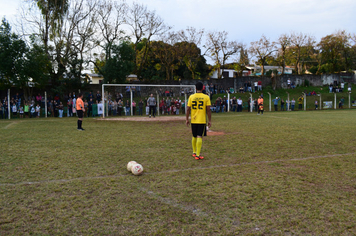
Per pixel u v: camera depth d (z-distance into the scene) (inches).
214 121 636.1
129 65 1204.5
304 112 1074.7
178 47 1637.6
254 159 239.8
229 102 1231.5
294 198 148.5
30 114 850.1
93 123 595.5
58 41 1114.7
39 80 948.6
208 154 259.6
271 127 493.4
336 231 114.3
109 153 262.8
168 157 246.8
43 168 205.6
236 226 118.6
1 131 430.3
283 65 1996.8
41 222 120.8
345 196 151.5
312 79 1781.5
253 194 154.3
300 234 112.2
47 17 1093.1
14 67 889.5
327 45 2191.2
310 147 295.3
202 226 118.6
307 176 187.9
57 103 924.6
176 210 134.0
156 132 430.0
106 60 1227.9
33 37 960.9
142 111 933.8
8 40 879.7
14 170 199.3
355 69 2293.3
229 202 143.4
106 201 144.0
